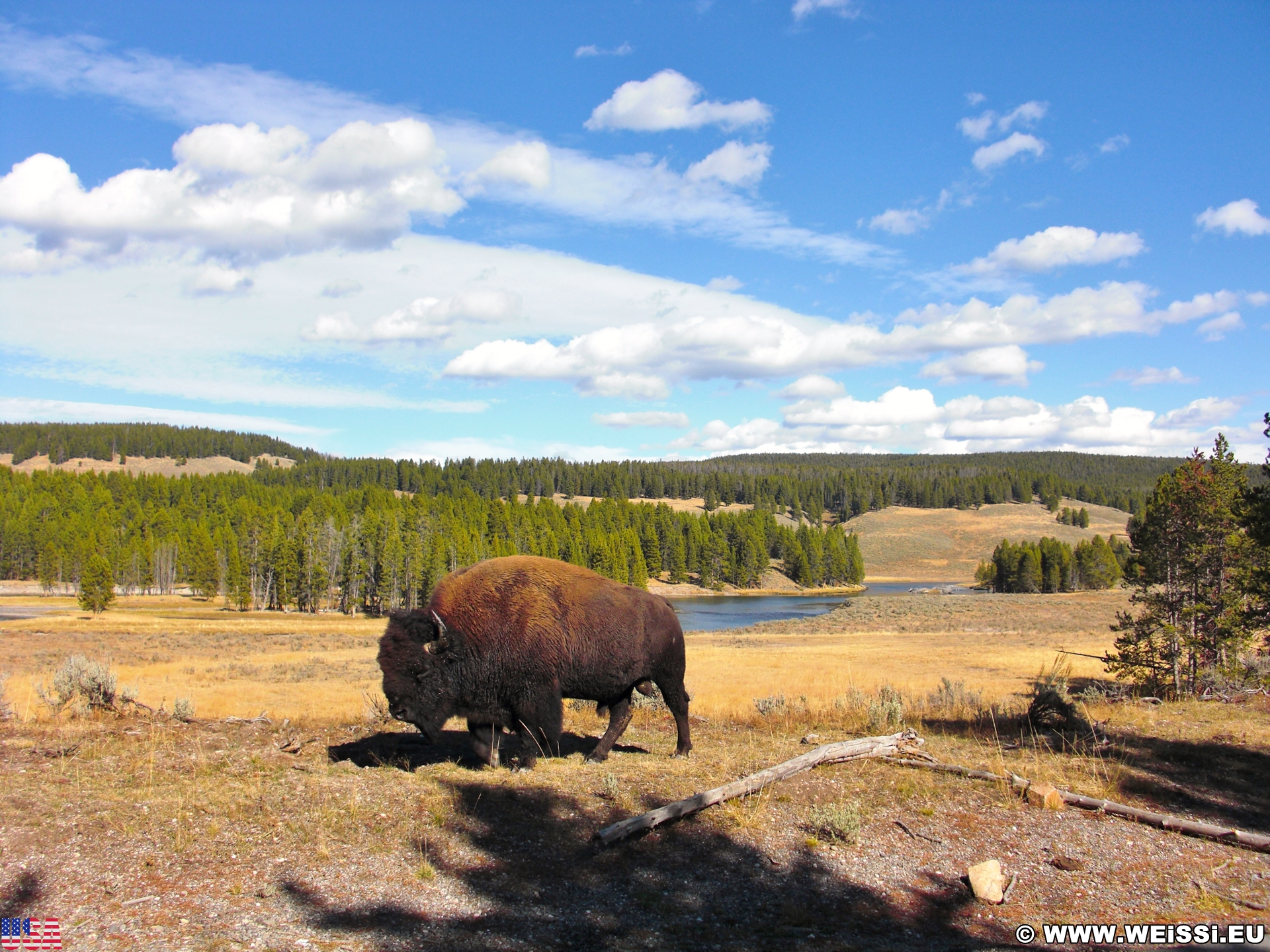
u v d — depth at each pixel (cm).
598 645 752
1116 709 1208
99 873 462
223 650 4847
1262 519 1150
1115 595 9169
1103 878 535
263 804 582
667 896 485
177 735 802
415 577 9388
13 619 7150
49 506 13688
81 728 803
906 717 1155
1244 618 1638
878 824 612
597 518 14375
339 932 416
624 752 852
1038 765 792
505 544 10981
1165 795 706
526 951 406
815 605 10581
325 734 891
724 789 637
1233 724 1034
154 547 11912
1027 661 3706
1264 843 586
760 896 491
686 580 14362
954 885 520
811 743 889
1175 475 1984
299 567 10038
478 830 564
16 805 547
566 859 530
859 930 452
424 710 719
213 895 447
